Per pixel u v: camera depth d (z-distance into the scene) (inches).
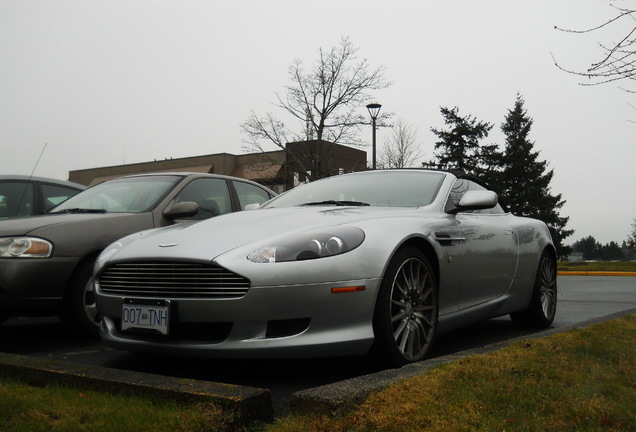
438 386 102.0
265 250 127.2
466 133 1610.5
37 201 243.4
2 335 200.5
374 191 180.1
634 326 176.9
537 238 211.9
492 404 94.0
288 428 89.5
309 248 127.1
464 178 193.3
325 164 962.1
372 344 130.3
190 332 130.4
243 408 93.7
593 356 129.8
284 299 122.6
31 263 172.1
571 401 95.4
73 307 180.9
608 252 3764.8
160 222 203.8
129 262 137.3
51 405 98.4
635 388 105.1
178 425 88.4
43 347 177.2
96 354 165.3
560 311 278.1
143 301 132.6
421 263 144.9
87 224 186.5
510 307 194.4
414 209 162.6
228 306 123.0
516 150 1659.7
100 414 93.6
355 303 126.8
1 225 178.5
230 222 149.2
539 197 1624.0
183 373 140.0
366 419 88.0
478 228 175.3
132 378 107.6
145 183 224.4
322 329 124.7
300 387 126.0
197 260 127.0
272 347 121.9
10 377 119.4
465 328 215.0
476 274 170.4
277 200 193.9
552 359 124.5
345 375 135.6
